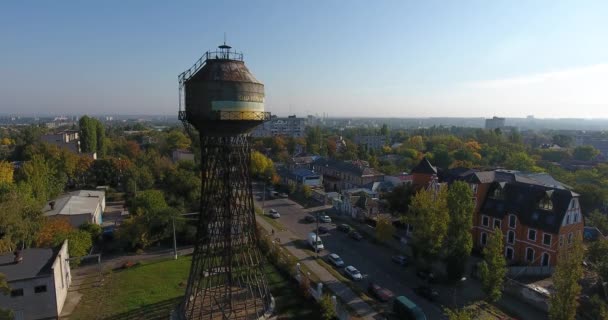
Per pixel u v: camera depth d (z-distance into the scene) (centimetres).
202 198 3366
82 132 12556
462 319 2792
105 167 9912
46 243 4606
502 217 5472
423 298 4153
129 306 3838
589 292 4250
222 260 3450
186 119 3288
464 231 4425
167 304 3875
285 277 4506
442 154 12012
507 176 6438
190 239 5747
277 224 6888
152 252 5431
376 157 14212
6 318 2919
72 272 4700
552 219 4944
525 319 3728
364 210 7269
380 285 4466
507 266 4997
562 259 3272
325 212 7869
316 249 5412
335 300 3625
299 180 10144
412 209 4944
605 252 4441
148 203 5922
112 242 5747
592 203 7225
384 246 5831
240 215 3428
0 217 4466
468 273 4859
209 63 3206
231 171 3316
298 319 3572
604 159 15125
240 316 3306
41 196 6625
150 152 12462
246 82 3170
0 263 3697
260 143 16788
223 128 3178
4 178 6969
